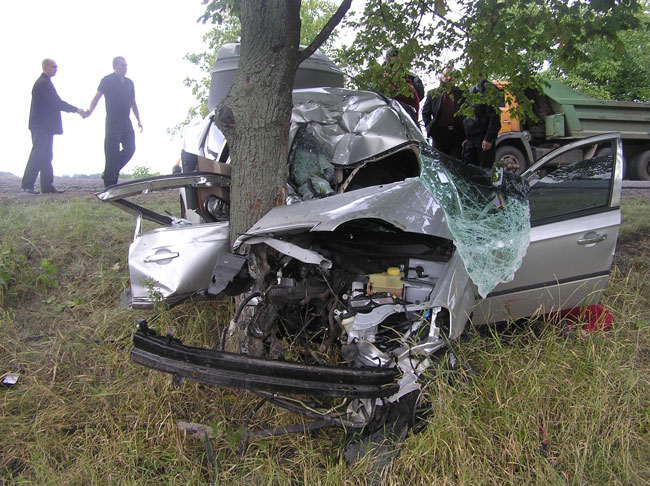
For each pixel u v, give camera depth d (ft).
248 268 9.90
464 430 8.80
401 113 14.64
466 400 9.08
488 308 12.11
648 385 10.38
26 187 24.61
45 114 23.82
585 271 12.57
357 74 16.57
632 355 11.19
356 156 13.38
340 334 9.86
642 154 35.04
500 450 8.66
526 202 12.05
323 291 9.87
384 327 9.57
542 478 8.23
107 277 14.73
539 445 8.92
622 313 13.06
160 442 9.16
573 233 12.25
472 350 10.37
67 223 17.83
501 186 11.87
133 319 12.66
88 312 13.47
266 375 8.36
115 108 22.68
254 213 11.03
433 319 9.25
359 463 8.39
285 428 8.89
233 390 10.27
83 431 9.39
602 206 12.74
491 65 13.51
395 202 9.61
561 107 31.55
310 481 8.27
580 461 8.67
